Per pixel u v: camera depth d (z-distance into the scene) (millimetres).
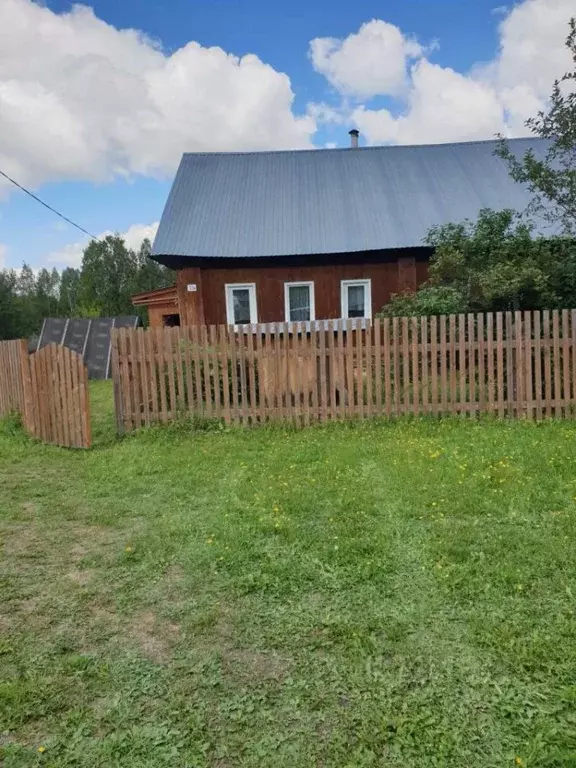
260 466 5430
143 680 2312
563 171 8711
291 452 5930
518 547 3314
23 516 4348
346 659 2400
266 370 7395
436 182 13734
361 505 4121
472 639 2480
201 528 3885
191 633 2648
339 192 13547
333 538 3568
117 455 6230
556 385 7094
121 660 2453
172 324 16734
